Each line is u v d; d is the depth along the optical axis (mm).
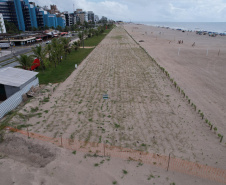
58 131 15125
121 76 30734
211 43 75062
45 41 78500
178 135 15172
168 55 49094
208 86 26469
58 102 20781
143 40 83875
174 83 26734
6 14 109375
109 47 62281
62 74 31391
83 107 19750
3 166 10539
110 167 11031
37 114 17875
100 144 13578
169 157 11742
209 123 16469
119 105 20391
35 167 10750
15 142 12953
